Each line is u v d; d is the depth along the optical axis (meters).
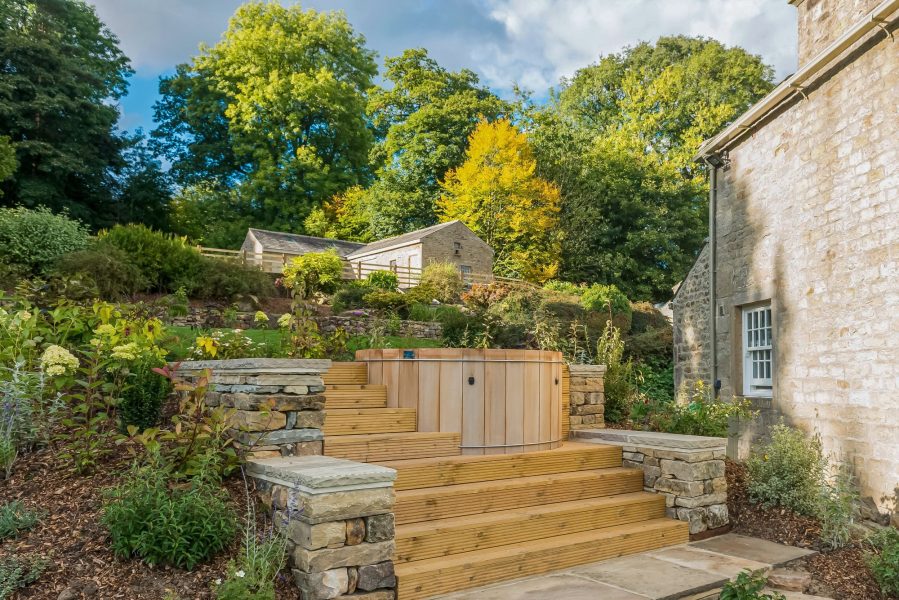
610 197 32.12
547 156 33.69
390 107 38.19
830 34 8.63
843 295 7.71
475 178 31.09
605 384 7.87
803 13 9.26
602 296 21.66
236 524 3.80
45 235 13.05
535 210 31.11
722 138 10.40
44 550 3.48
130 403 5.12
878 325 7.10
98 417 4.67
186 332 8.32
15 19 24.47
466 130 34.22
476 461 5.15
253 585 3.28
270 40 35.16
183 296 12.56
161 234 14.58
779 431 7.32
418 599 3.81
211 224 33.81
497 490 4.92
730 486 6.48
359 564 3.59
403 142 35.50
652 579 4.30
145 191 29.20
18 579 3.21
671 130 34.06
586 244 31.28
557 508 5.02
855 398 7.43
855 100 7.60
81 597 3.16
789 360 8.78
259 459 4.32
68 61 24.83
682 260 31.30
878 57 7.24
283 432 4.51
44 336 6.35
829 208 8.03
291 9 37.25
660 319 24.14
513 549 4.44
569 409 7.05
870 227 7.29
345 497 3.56
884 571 4.43
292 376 4.61
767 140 9.53
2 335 5.68
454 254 28.17
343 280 21.12
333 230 34.16
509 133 31.23
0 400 4.75
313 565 3.40
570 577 4.36
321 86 34.03
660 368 17.73
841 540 5.26
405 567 3.94
